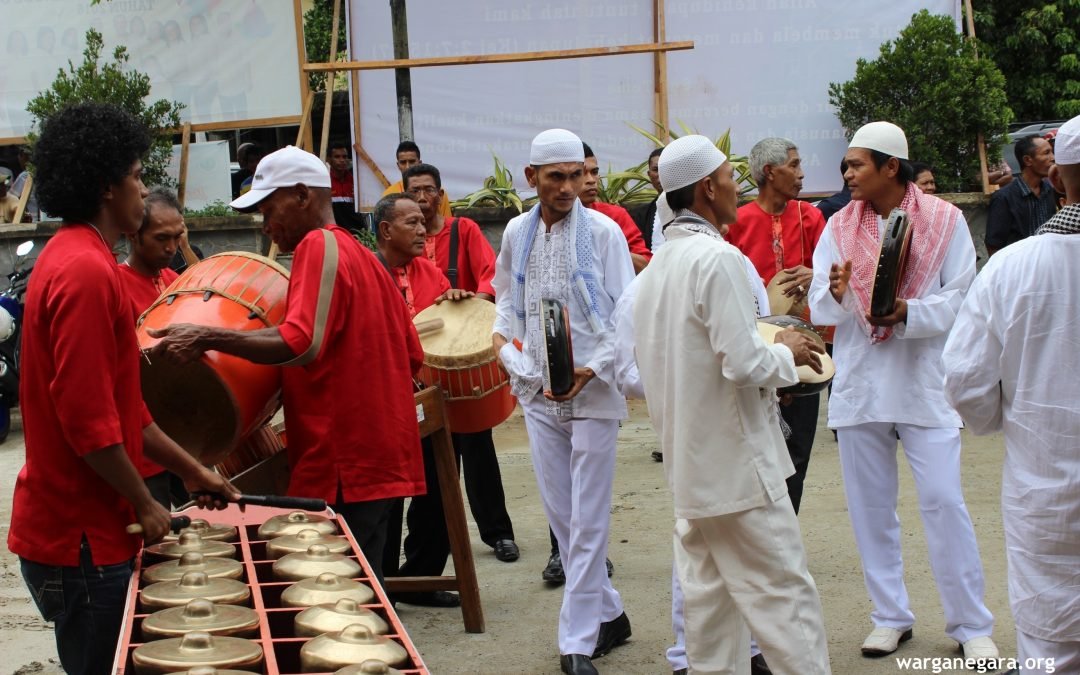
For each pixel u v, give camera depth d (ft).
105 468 9.72
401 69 33.01
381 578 13.83
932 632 16.11
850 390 15.38
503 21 35.96
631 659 15.57
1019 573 11.10
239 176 39.55
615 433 15.20
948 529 14.93
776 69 36.22
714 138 36.42
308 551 10.13
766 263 18.97
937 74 34.86
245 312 12.80
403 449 13.53
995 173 34.91
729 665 12.26
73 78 36.35
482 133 36.22
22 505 10.21
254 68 37.32
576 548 15.01
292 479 13.42
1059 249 10.69
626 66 36.06
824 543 20.02
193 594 9.10
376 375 13.32
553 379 14.24
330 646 7.80
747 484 11.56
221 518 12.17
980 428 11.62
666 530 21.30
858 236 15.57
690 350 11.64
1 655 16.26
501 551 20.27
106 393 9.69
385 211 18.70
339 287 12.89
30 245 32.91
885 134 15.31
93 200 10.07
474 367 16.98
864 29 36.19
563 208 15.48
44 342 9.84
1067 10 52.08
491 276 20.31
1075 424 10.65
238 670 7.63
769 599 11.60
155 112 36.04
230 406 12.60
